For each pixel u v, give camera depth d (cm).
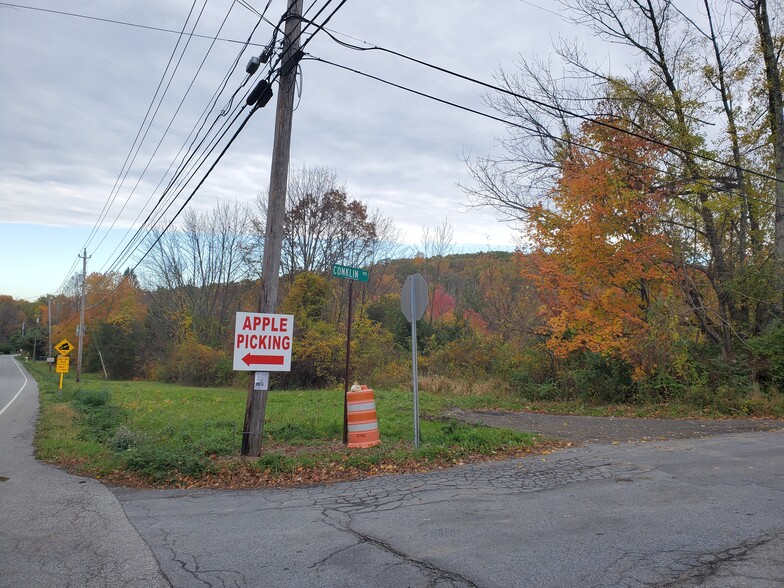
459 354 2833
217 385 4153
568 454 930
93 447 1055
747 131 1759
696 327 1750
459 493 687
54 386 3416
